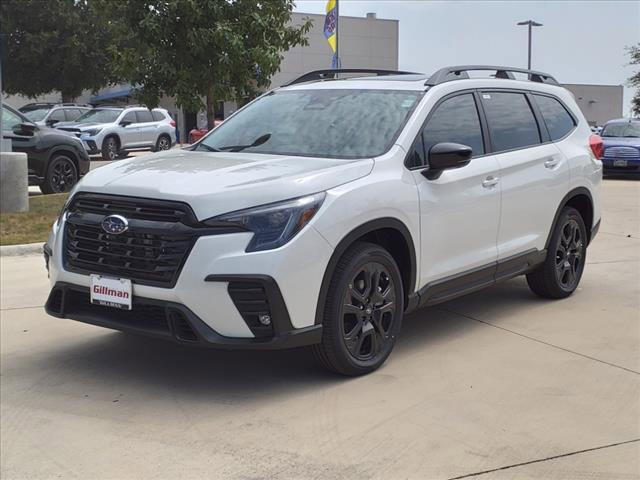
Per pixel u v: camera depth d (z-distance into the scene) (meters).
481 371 4.66
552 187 6.12
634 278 7.45
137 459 3.51
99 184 4.38
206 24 11.02
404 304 4.83
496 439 3.69
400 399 4.19
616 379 4.53
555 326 5.69
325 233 4.12
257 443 3.65
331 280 4.24
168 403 4.17
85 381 4.52
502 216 5.57
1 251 8.52
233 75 11.62
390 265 4.61
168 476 3.34
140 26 10.85
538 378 4.54
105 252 4.23
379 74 6.45
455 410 4.04
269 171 4.34
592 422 3.89
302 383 4.45
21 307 6.25
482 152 5.51
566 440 3.68
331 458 3.49
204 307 3.92
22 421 3.96
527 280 6.50
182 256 3.95
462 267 5.22
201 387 4.40
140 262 4.09
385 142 4.84
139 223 4.09
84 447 3.64
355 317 4.45
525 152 5.91
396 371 4.65
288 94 5.82
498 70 6.05
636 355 4.99
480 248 5.41
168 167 4.56
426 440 3.67
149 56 11.26
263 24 11.22
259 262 3.91
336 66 18.67
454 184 5.09
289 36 12.03
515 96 6.12
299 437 3.71
